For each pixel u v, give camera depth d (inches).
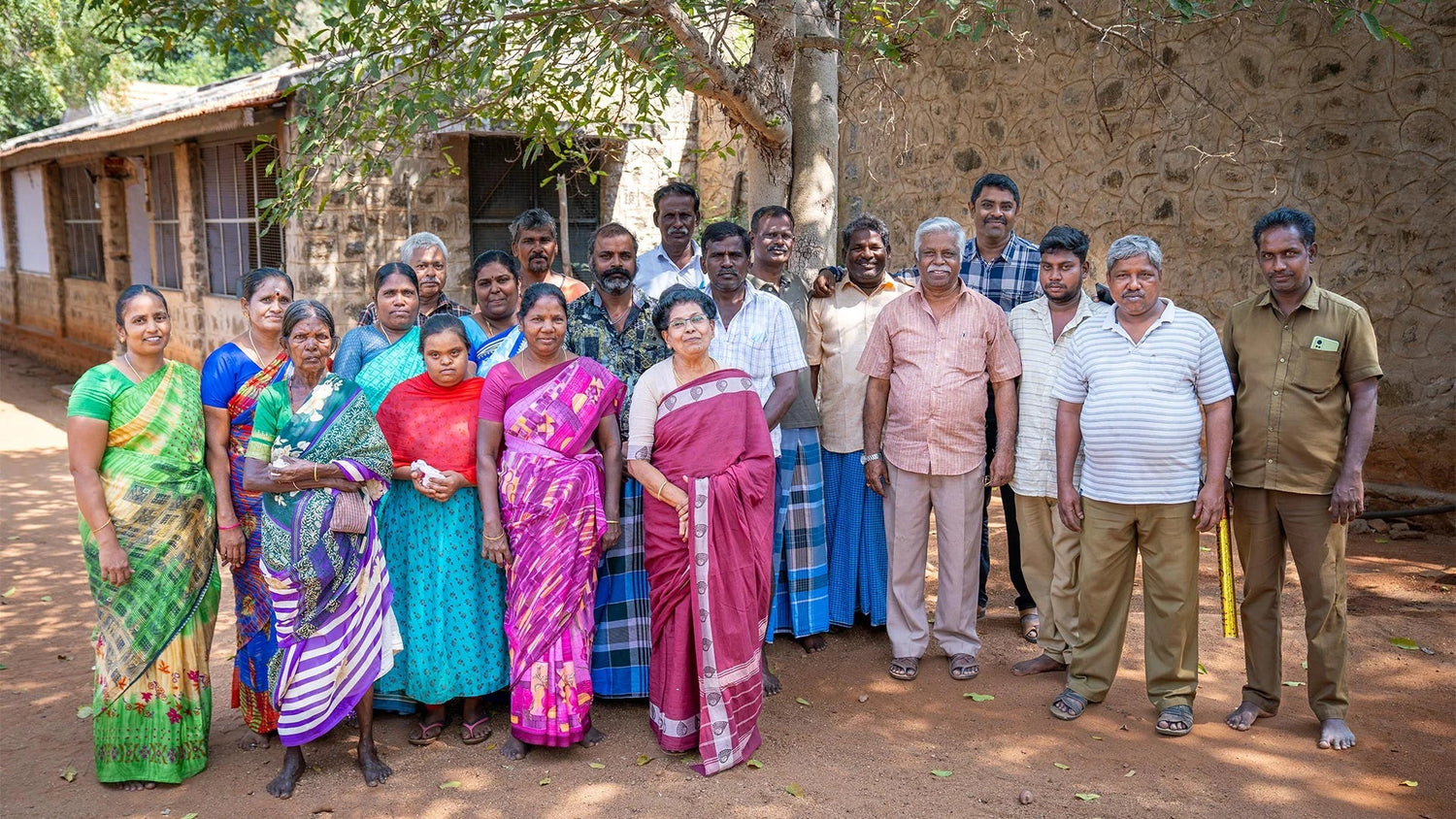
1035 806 135.3
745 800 138.6
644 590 167.6
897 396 174.2
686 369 150.3
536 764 149.7
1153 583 154.6
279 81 352.5
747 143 226.5
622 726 163.0
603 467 155.3
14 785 145.3
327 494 140.6
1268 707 158.4
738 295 172.7
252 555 150.3
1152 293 148.8
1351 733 150.6
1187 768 144.6
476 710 156.9
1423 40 235.5
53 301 685.9
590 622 151.9
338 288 386.6
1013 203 194.4
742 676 147.8
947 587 176.4
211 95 451.5
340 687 142.2
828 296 193.0
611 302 165.9
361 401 144.8
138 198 563.5
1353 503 142.4
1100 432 153.7
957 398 170.4
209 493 146.9
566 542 147.7
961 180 349.4
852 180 399.9
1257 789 138.4
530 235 188.4
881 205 386.3
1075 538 170.1
